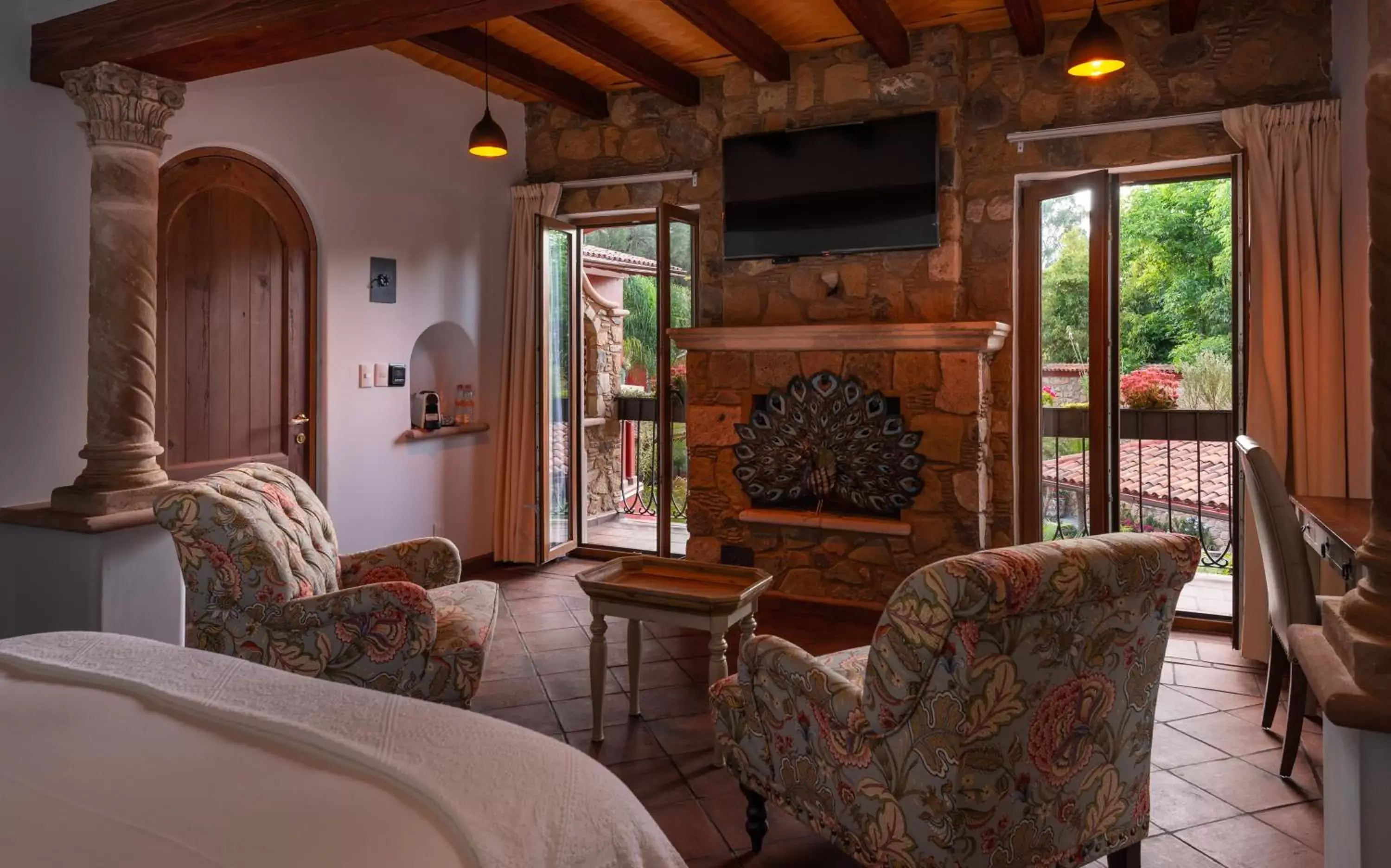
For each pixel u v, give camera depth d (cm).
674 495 759
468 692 266
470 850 102
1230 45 407
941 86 442
